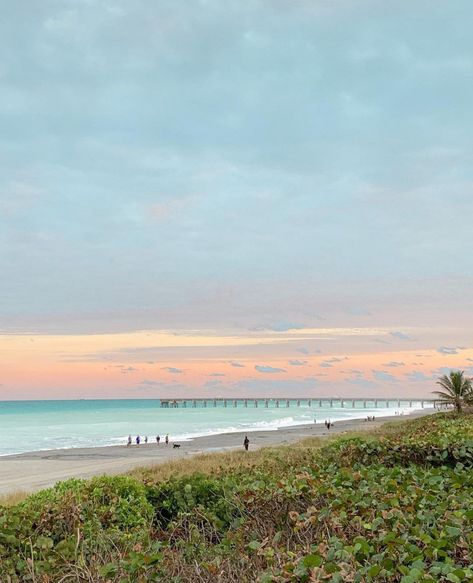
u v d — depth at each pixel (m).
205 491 8.56
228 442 66.00
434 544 3.95
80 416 196.38
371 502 5.20
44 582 4.84
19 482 34.38
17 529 6.14
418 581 3.42
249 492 6.27
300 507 5.86
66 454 57.25
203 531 6.18
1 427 127.88
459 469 7.41
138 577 4.38
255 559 4.53
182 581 4.48
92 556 5.27
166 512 8.59
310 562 3.71
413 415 156.38
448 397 58.84
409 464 9.11
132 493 8.41
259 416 175.50
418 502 5.24
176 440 75.56
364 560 3.94
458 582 3.43
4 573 5.19
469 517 4.51
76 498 7.48
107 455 54.66
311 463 8.79
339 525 4.66
